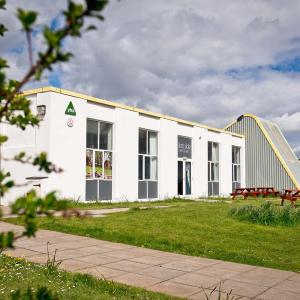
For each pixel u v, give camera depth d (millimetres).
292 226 13883
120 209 18328
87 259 8430
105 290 6250
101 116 22922
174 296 6152
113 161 23797
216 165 35344
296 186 38062
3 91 2357
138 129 25953
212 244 10539
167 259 8805
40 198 1903
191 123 31406
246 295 6402
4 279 6340
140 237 10977
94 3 1641
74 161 20859
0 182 2115
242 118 41750
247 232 12438
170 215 15375
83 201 21297
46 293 2660
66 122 20500
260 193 31766
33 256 8383
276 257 9453
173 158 29281
